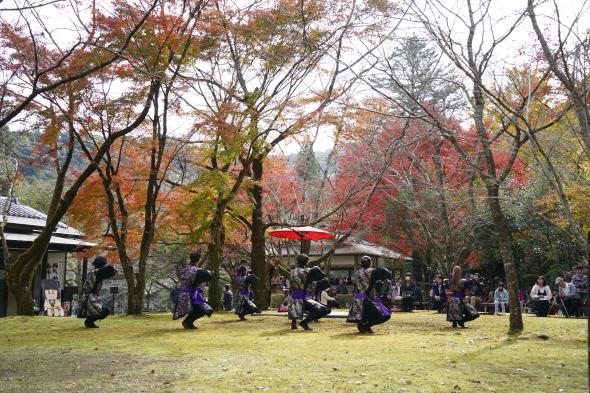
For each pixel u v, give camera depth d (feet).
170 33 39.40
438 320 44.73
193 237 52.44
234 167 60.70
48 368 20.20
